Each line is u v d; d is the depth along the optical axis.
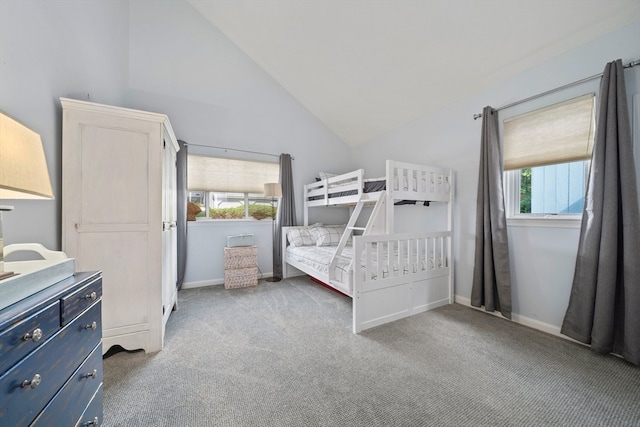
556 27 1.94
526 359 1.74
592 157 1.85
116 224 1.73
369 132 4.27
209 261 3.62
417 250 2.60
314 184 4.01
